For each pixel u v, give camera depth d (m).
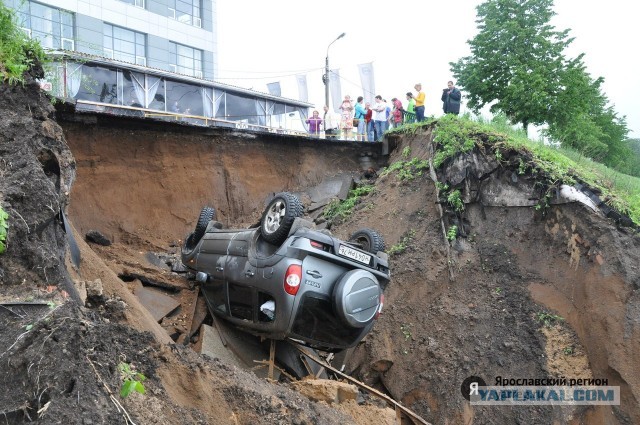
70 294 4.11
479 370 8.77
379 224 11.65
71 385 2.80
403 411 7.65
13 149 4.67
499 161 10.48
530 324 9.07
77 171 10.55
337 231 12.18
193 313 8.66
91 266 6.33
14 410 2.62
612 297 8.43
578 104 16.36
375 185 13.30
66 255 5.16
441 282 9.98
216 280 8.38
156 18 26.28
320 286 7.07
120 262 9.62
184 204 12.05
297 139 14.35
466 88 17.41
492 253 10.05
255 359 8.12
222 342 8.07
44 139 5.28
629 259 8.56
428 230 10.77
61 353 2.88
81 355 3.01
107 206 10.88
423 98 16.16
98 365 3.10
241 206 13.08
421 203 11.30
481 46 17.00
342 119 17.48
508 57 16.48
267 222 7.56
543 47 16.42
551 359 8.66
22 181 4.26
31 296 3.58
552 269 9.41
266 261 7.29
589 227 9.07
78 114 10.39
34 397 2.68
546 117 16.33
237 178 13.15
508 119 14.45
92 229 10.51
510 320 9.20
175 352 4.11
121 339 3.72
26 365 2.82
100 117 10.74
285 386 6.21
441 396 8.74
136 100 15.85
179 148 12.19
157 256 10.59
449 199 10.59
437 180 11.18
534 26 16.83
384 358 9.27
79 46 19.62
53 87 8.07
